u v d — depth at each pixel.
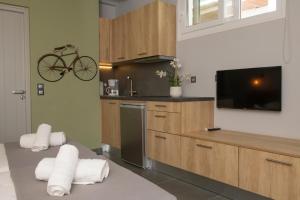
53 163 1.27
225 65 3.22
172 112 3.13
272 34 2.76
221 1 3.27
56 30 3.97
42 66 3.86
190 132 3.08
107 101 4.33
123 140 3.92
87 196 1.07
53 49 3.94
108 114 4.31
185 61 3.76
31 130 3.79
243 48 3.03
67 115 4.11
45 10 3.87
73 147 1.30
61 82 4.04
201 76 3.53
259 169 2.21
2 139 3.62
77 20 4.17
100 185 1.20
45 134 1.93
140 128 3.57
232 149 2.43
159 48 3.73
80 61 4.21
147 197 1.07
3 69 3.61
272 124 2.78
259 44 2.88
